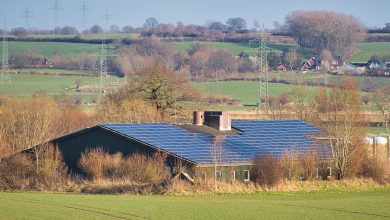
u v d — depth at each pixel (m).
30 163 189.88
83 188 173.25
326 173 194.50
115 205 139.38
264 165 180.75
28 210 130.88
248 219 127.50
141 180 178.62
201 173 180.75
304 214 134.62
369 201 156.75
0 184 180.12
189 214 130.62
